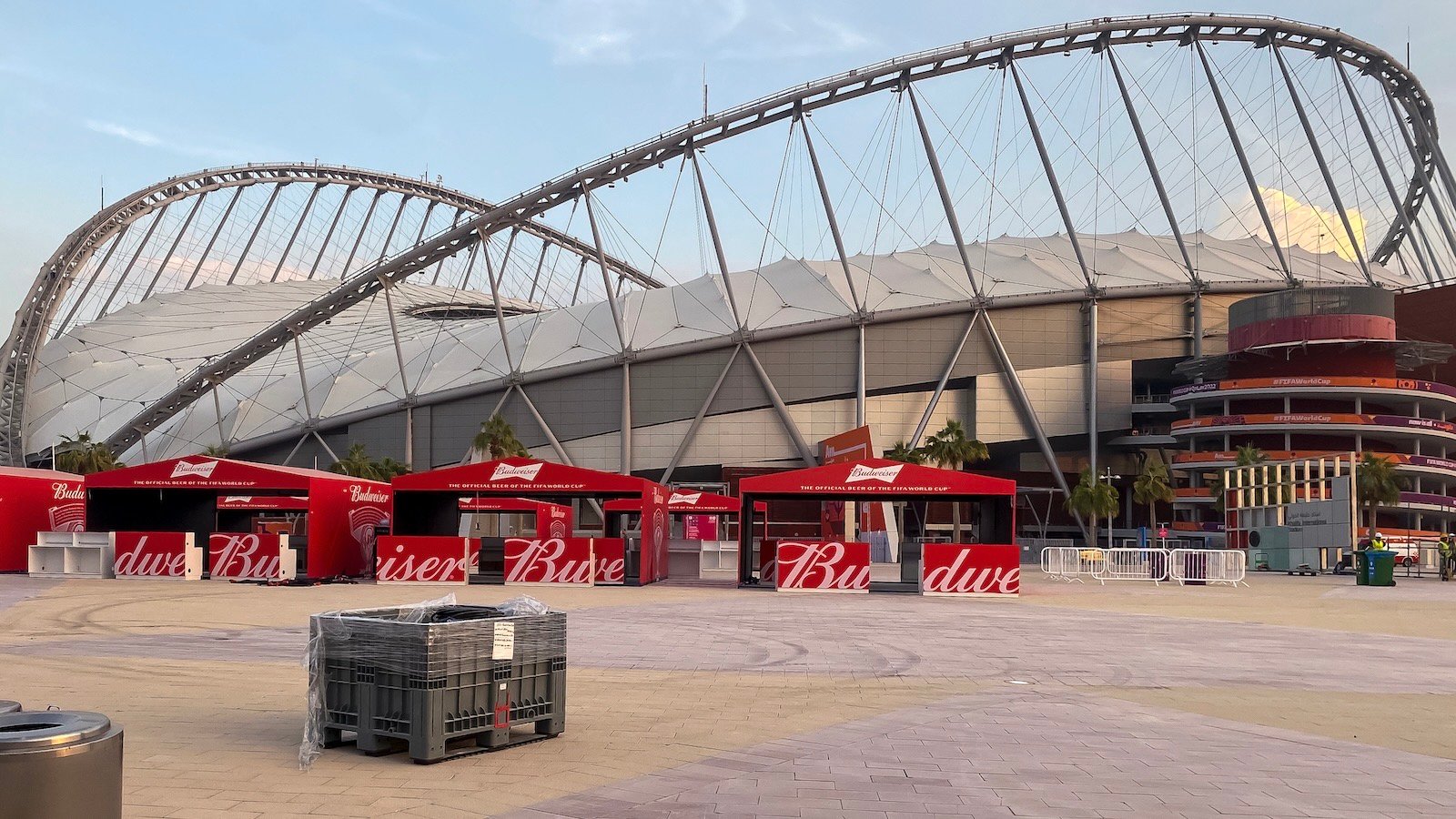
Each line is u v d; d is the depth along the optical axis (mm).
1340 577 63438
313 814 7941
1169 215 102625
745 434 96875
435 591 38062
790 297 102875
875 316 97188
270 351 95375
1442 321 106188
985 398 100375
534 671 10945
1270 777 9531
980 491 43188
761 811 8148
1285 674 17219
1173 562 50938
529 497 62438
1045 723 12273
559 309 109062
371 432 99375
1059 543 109875
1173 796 8766
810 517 83562
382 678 10070
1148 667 17969
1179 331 104562
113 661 16969
